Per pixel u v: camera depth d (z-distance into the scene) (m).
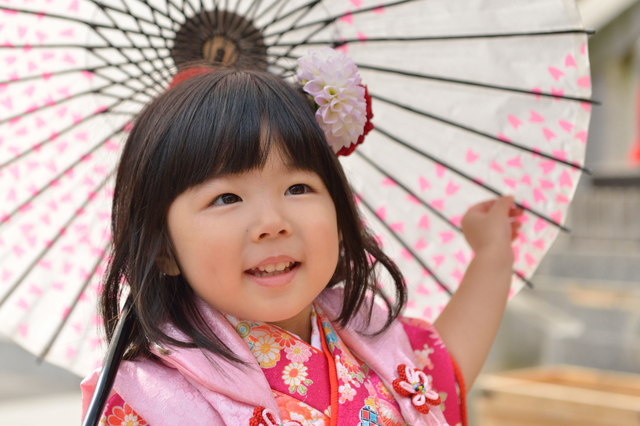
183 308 1.14
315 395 1.14
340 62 1.23
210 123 1.06
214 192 1.05
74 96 1.50
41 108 1.50
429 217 1.68
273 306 1.07
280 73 1.49
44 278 1.58
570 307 4.35
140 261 1.10
